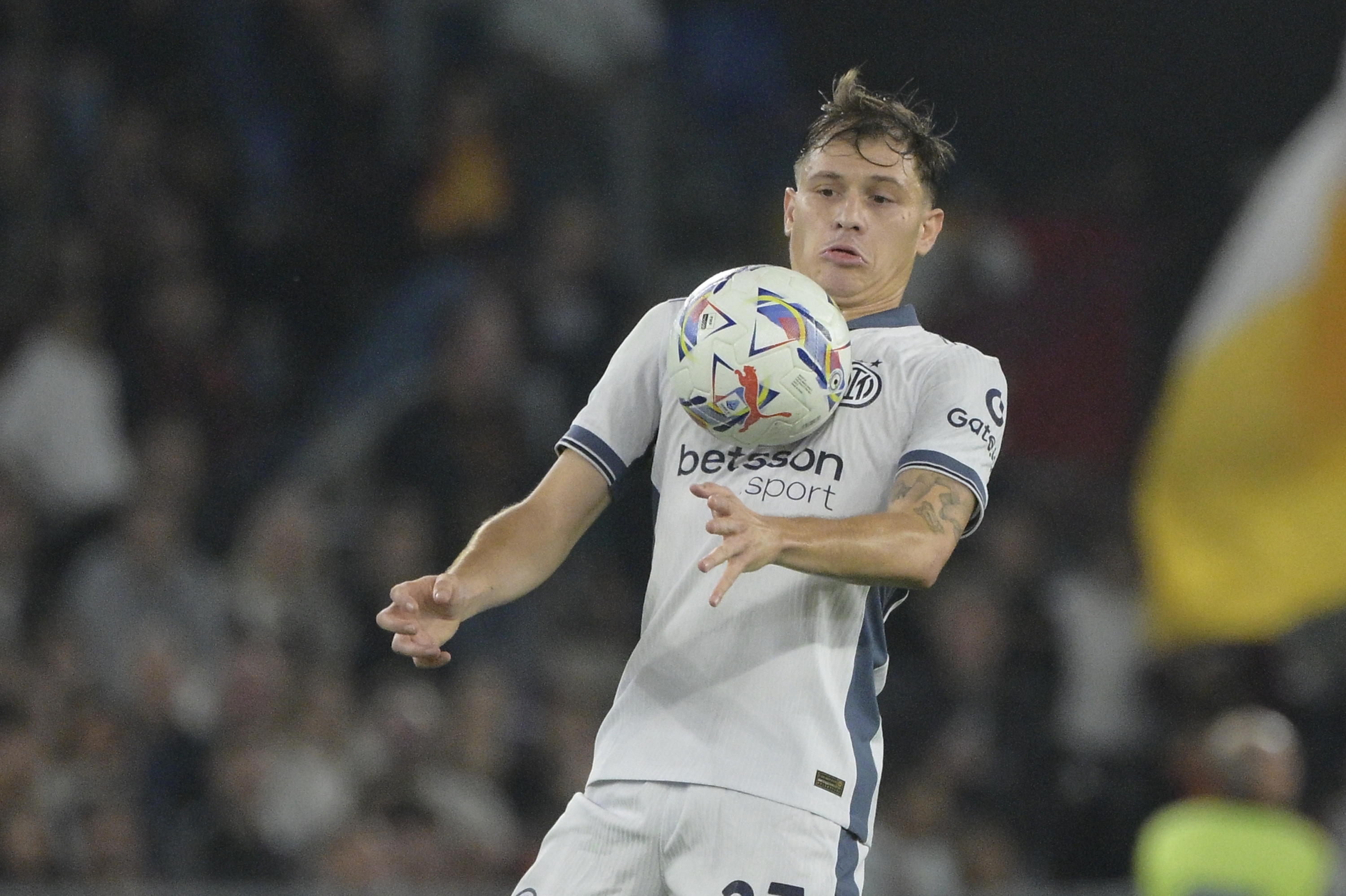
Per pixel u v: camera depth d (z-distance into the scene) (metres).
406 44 39.97
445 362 34.84
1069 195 46.41
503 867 27.95
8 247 33.75
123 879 25.81
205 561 30.22
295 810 27.16
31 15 36.22
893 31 47.91
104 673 28.20
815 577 11.23
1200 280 45.12
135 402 33.28
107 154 35.72
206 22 37.62
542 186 39.34
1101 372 42.00
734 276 11.33
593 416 12.14
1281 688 35.56
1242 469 33.62
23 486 31.09
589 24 40.53
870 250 11.91
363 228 37.56
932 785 30.50
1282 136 48.09
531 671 31.66
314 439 34.78
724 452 11.62
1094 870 33.03
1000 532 36.81
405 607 11.05
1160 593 34.19
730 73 44.75
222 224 36.59
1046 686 34.56
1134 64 48.72
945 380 11.55
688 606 11.38
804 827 11.02
